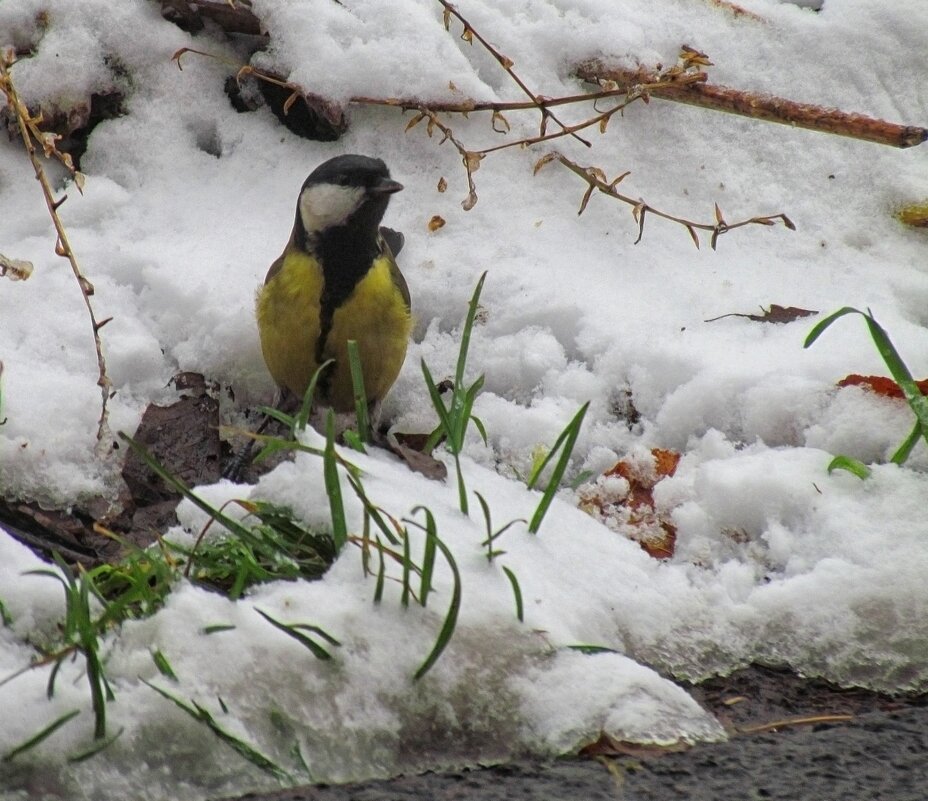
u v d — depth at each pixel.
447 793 5.20
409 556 5.66
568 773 5.36
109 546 7.23
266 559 6.25
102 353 8.16
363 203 7.76
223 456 8.22
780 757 5.55
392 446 7.16
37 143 9.38
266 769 5.20
